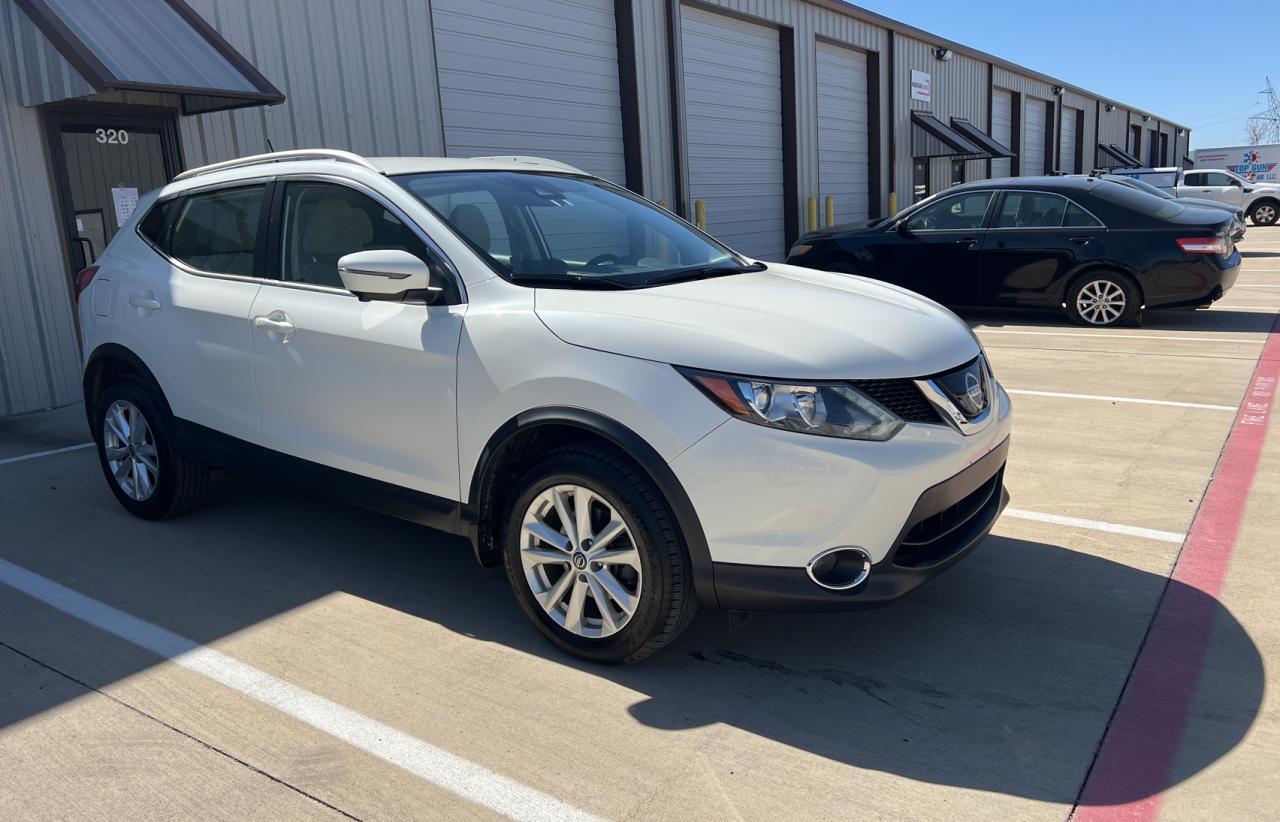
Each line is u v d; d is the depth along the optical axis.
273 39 8.46
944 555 2.93
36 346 7.20
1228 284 9.08
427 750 2.65
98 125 7.47
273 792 2.47
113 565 4.06
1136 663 3.04
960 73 22.80
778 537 2.68
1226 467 4.95
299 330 3.64
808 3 16.27
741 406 2.68
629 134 12.82
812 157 17.06
